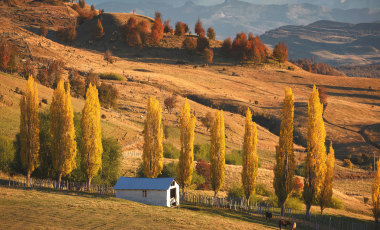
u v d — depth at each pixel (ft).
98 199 287.89
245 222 275.80
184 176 382.01
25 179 361.30
